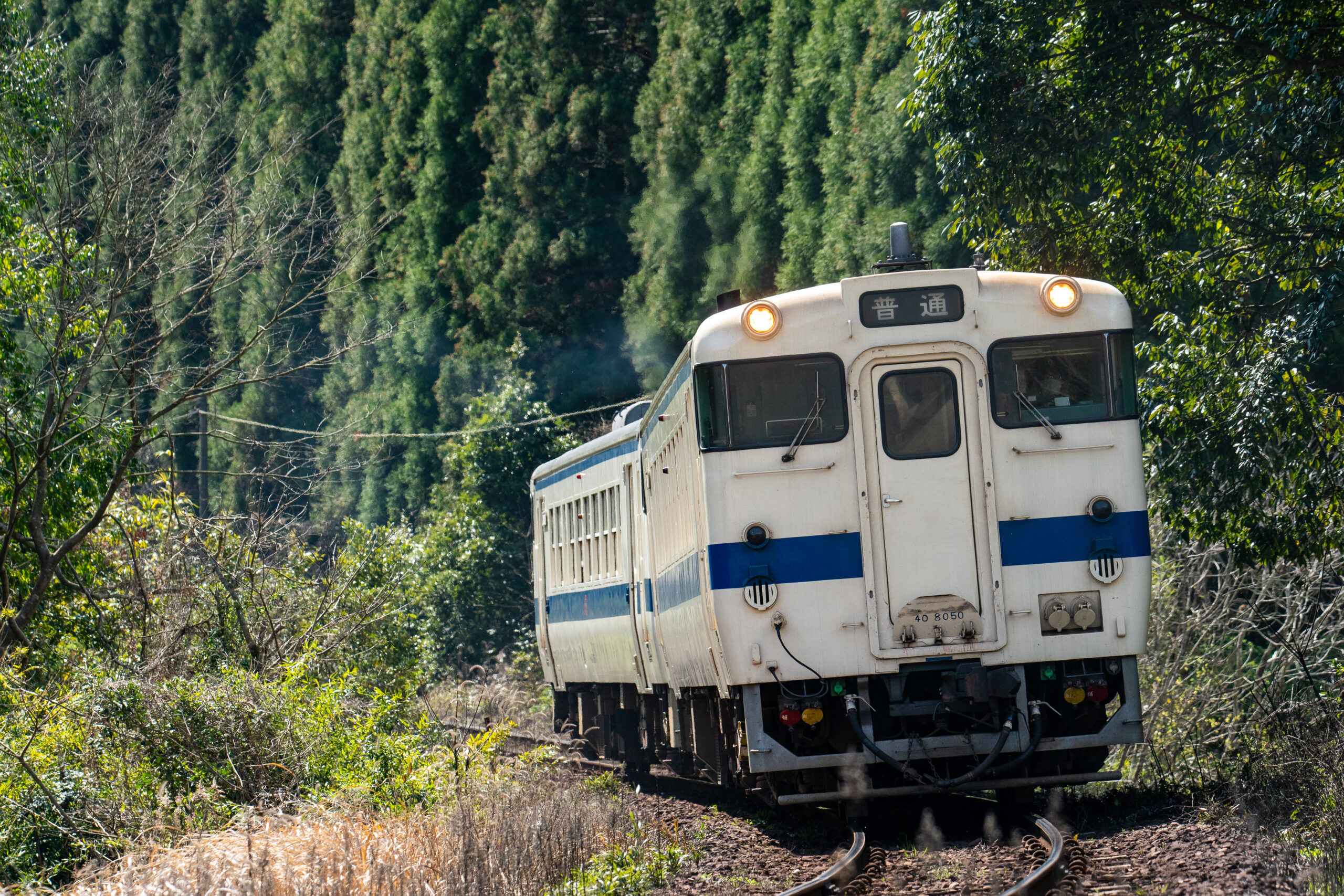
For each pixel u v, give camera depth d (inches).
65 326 2018.9
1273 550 1563.7
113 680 1652.3
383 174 5856.3
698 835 1370.6
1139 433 1296.8
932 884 1025.5
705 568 1298.0
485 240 5546.3
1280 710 1581.0
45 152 2114.9
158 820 1408.7
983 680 1237.7
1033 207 1790.1
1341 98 1481.3
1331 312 1480.1
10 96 1987.0
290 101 6077.8
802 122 4215.1
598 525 2166.6
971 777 1255.5
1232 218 1755.7
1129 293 1811.0
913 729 1302.9
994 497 1274.6
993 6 1691.7
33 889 1255.5
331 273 2568.9
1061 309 1291.8
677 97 5032.0
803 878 1118.4
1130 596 1270.9
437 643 4153.5
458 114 5762.8
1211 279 1679.4
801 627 1267.2
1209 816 1225.4
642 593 1872.5
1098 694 1274.6
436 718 2472.9
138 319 2228.1
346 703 1903.3
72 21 6555.1
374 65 5959.6
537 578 2711.6
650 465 1738.4
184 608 2137.1
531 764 1972.2
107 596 2226.9
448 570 4318.4
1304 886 914.1
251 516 2327.8
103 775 1501.0
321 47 6166.3
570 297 5526.6
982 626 1264.8
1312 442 1508.4
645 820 1528.1
